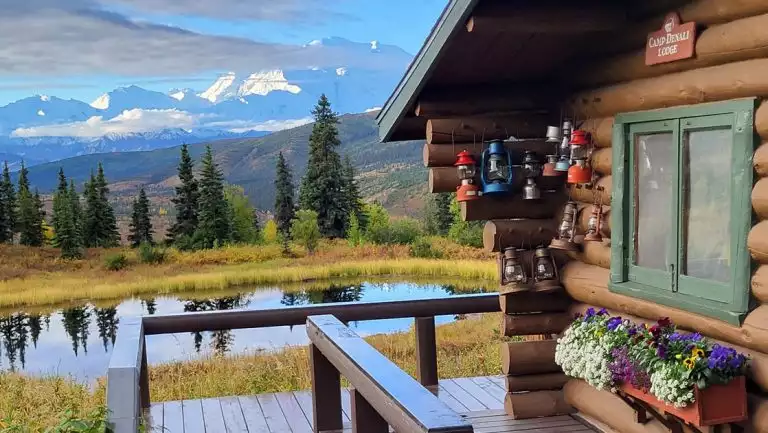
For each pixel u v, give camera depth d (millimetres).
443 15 4383
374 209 44219
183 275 38094
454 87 5168
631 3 4289
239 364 11172
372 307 6121
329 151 44875
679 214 3988
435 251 39250
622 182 4445
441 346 12672
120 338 4449
